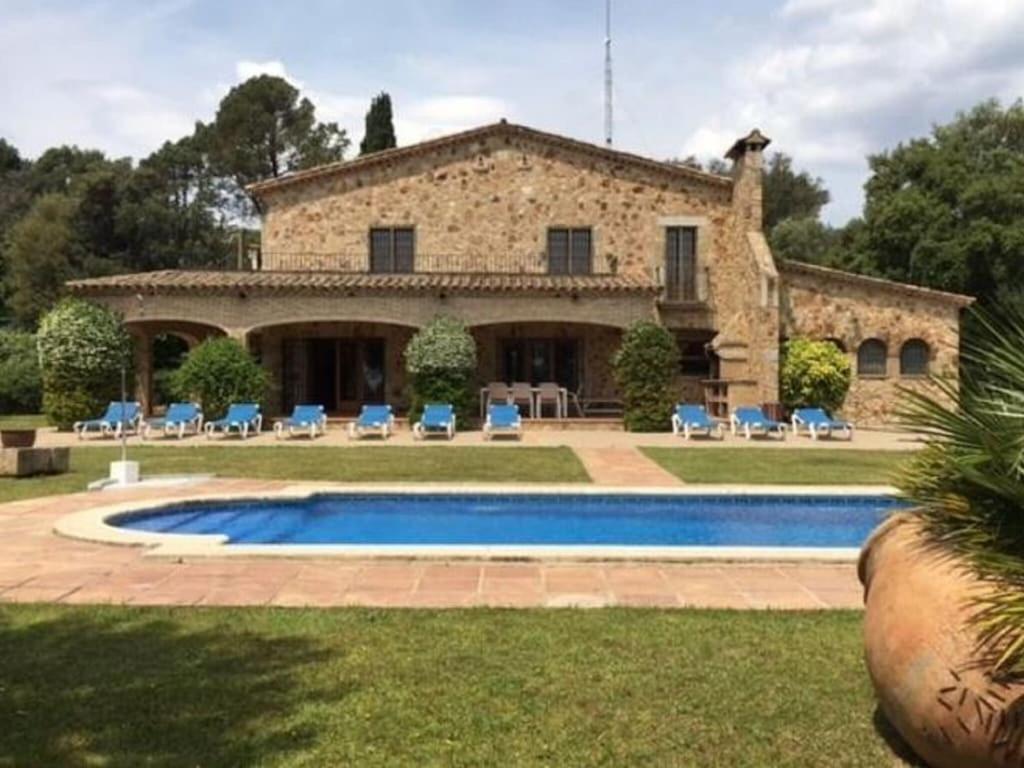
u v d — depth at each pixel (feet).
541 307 78.64
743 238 85.97
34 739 13.00
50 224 176.86
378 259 91.35
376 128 139.44
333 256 91.20
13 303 173.06
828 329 86.79
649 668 16.29
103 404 75.46
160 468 49.73
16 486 41.86
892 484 15.15
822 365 81.56
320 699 14.66
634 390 75.36
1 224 217.56
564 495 39.58
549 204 90.89
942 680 11.08
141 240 184.65
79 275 172.14
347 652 17.15
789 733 13.43
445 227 91.09
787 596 21.88
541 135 90.27
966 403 13.43
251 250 102.17
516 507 39.63
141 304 77.30
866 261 122.62
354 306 78.38
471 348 75.77
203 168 211.00
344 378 90.27
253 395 74.33
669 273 91.15
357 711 14.14
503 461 53.52
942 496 13.02
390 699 14.67
